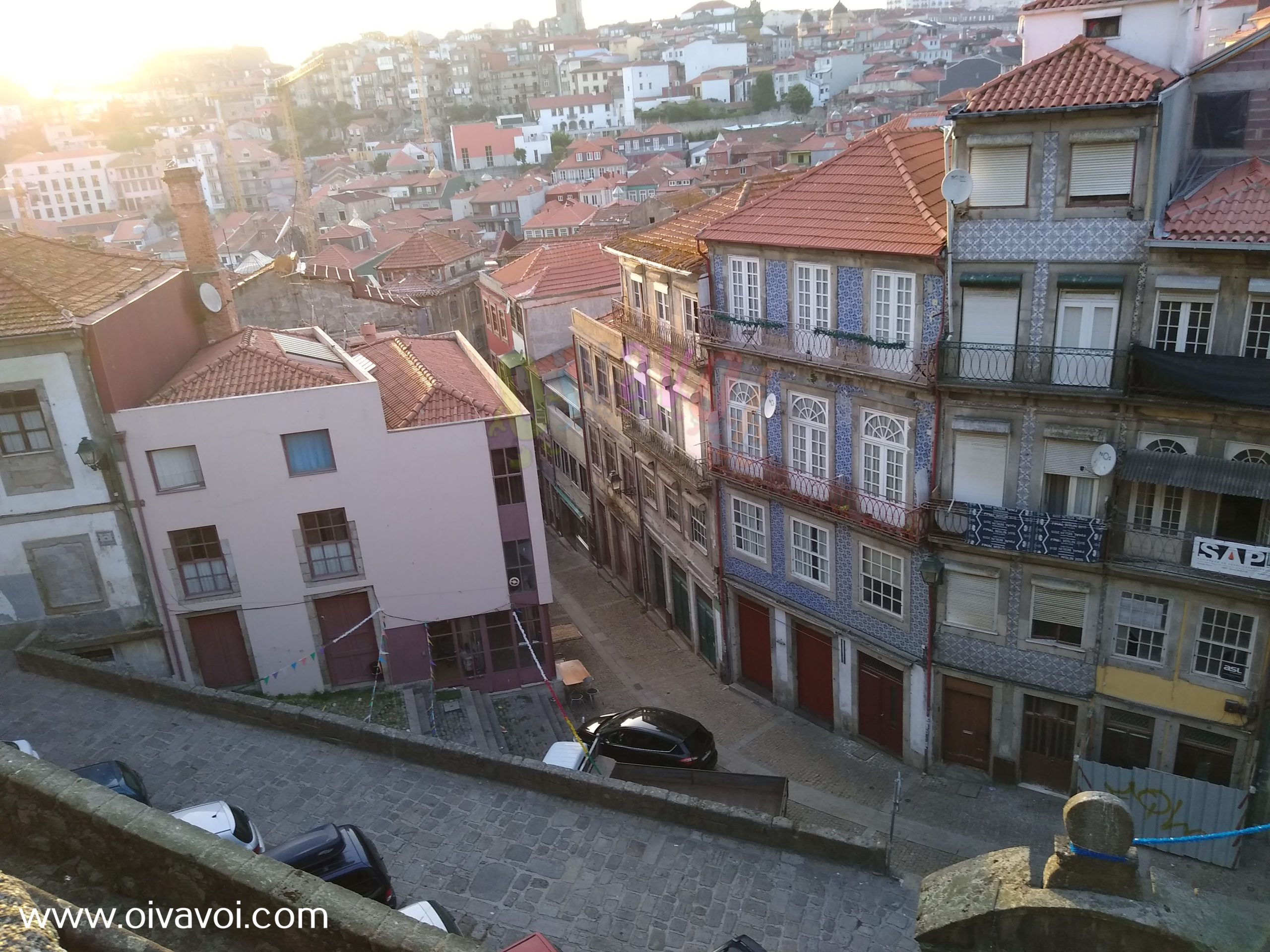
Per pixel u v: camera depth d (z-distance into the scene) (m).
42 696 23.41
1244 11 25.53
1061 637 23.25
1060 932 8.65
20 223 45.81
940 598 24.58
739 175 99.00
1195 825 21.41
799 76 178.75
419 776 19.84
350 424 26.09
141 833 9.57
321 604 27.41
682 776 21.33
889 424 24.53
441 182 147.00
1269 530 20.25
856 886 16.50
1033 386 21.56
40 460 24.55
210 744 21.22
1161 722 22.33
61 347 23.89
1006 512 22.58
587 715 29.69
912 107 138.62
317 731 21.19
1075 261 20.73
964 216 21.62
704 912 15.98
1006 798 24.53
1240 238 18.66
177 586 26.19
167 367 28.03
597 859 17.25
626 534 38.81
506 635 29.20
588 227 76.62
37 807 9.94
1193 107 20.84
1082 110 19.52
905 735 26.23
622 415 36.69
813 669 29.00
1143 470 20.62
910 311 23.27
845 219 24.88
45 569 25.41
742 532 29.97
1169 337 20.34
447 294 67.06
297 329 35.97
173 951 8.58
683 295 29.92
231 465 25.66
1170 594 21.42
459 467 27.09
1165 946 8.30
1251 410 19.31
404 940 8.73
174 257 118.31
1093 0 21.80
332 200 129.12
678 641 35.19
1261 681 20.67
